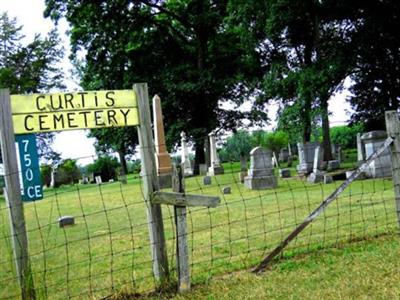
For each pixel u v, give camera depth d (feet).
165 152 67.10
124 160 131.44
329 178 57.26
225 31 117.29
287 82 81.61
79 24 108.78
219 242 24.17
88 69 116.16
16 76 116.47
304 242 22.07
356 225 25.13
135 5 109.40
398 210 21.81
